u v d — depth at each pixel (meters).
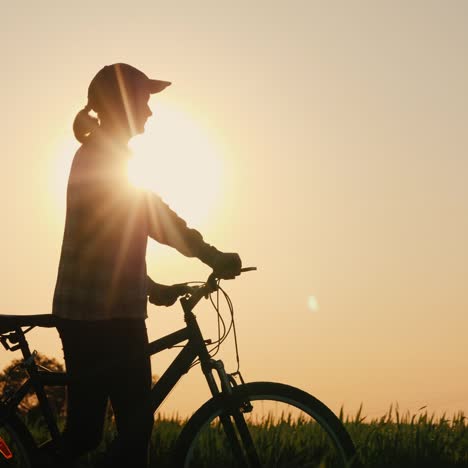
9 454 4.26
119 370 4.14
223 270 4.07
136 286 4.15
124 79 4.34
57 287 4.20
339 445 4.10
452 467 5.56
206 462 4.10
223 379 4.11
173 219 4.16
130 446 4.11
